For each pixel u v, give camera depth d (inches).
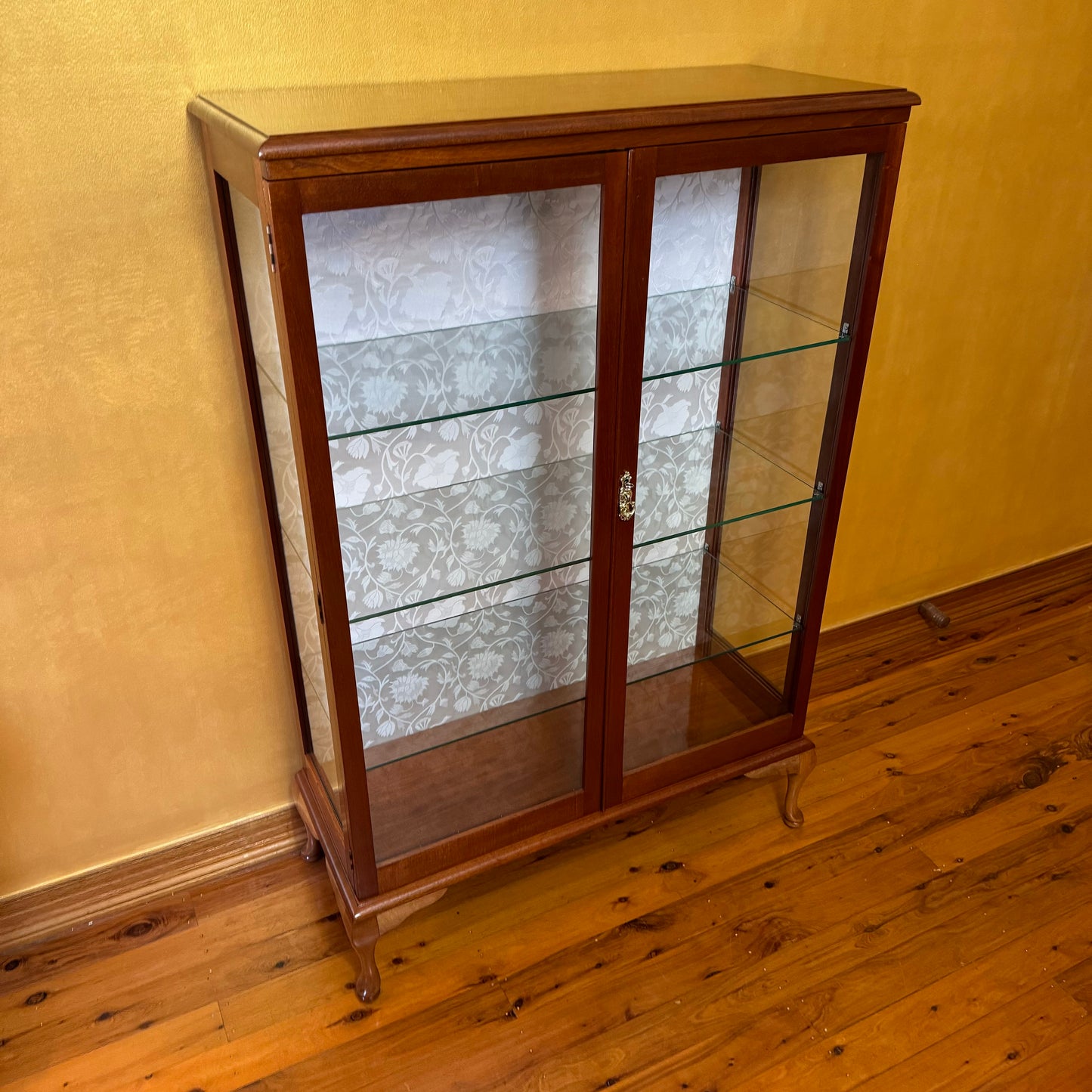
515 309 50.3
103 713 60.9
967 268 78.7
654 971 61.9
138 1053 57.4
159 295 51.8
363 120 41.7
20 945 63.3
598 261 47.4
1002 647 92.0
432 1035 58.3
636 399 52.2
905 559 92.2
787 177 51.9
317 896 67.2
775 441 59.7
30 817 61.8
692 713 66.1
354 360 48.6
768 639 66.4
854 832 72.1
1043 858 69.7
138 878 66.1
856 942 63.6
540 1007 59.8
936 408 84.7
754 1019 59.1
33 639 56.7
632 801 65.2
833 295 55.7
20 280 48.4
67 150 47.0
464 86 51.6
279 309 42.1
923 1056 57.0
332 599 49.2
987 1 68.0
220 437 56.6
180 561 58.9
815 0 62.1
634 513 56.1
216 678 63.5
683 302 54.7
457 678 57.8
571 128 43.0
